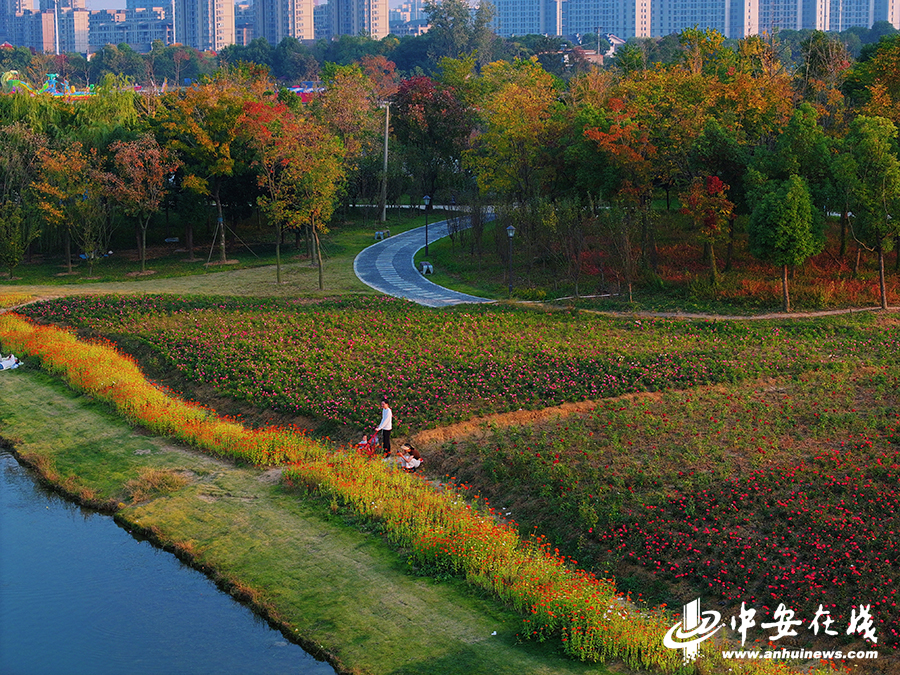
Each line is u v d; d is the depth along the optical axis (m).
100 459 29.31
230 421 32.06
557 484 24.67
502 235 56.56
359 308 46.97
